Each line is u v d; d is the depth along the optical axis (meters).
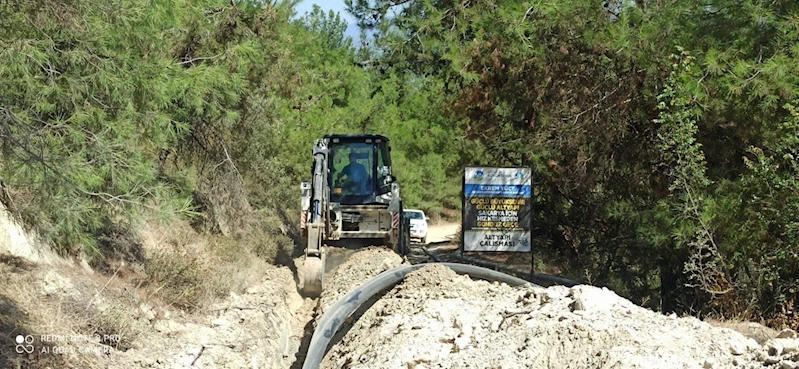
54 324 8.33
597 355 8.11
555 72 20.14
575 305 10.07
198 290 12.27
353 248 22.77
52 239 9.86
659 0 17.92
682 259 18.41
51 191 8.77
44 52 9.16
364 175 22.41
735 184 15.06
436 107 25.52
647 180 19.77
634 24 18.30
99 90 10.19
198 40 16.08
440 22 24.11
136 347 9.16
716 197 15.05
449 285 12.75
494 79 21.56
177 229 15.93
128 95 10.48
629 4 18.69
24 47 8.77
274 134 22.77
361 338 11.04
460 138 26.84
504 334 9.38
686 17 16.77
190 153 18.64
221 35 17.30
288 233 25.34
